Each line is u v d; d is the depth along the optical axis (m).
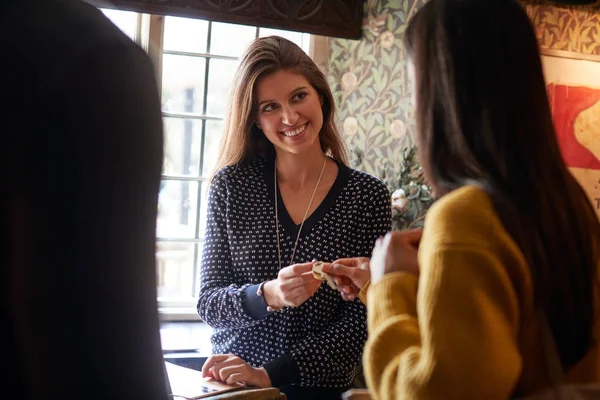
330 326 1.88
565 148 2.79
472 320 0.79
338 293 1.89
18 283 0.56
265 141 2.03
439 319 0.80
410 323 0.89
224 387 1.64
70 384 0.59
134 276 0.63
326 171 1.99
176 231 2.92
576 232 0.87
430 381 0.79
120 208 0.62
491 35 0.89
